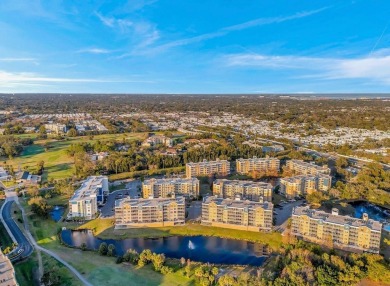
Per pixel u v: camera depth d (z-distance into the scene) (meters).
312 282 199.12
